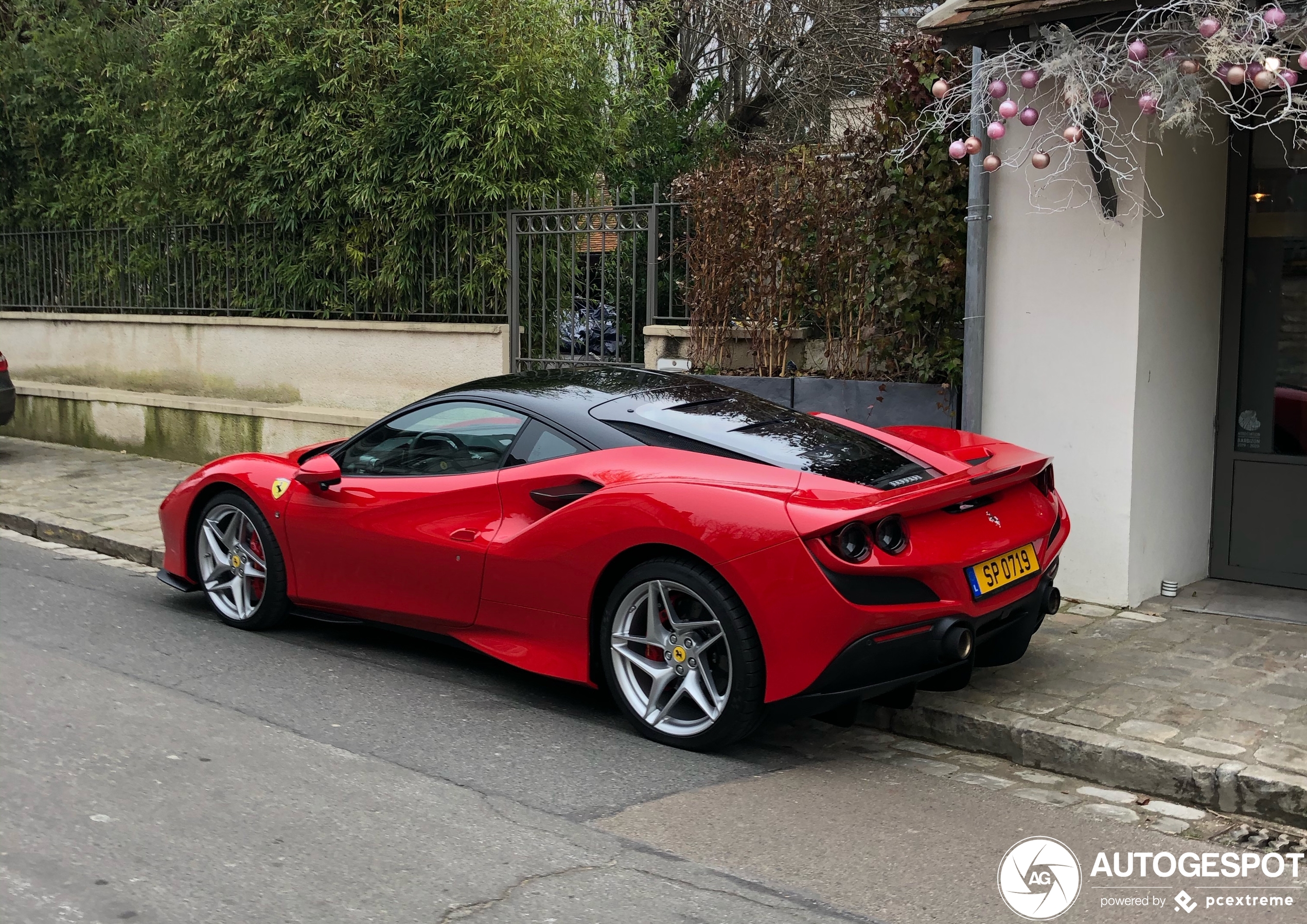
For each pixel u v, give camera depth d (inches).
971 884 132.3
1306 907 129.6
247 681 201.2
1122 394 233.8
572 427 189.3
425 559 197.9
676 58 645.9
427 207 377.1
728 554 160.1
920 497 157.6
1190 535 258.2
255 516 225.9
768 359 306.3
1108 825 151.0
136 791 151.4
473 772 162.1
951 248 262.8
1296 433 253.3
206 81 406.3
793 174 299.1
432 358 376.5
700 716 173.5
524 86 363.3
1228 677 195.8
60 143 490.6
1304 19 186.5
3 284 518.0
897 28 622.2
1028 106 234.4
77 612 244.4
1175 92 203.9
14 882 125.2
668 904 125.0
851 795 158.6
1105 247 232.7
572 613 180.1
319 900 123.3
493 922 119.6
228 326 427.5
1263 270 253.9
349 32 374.9
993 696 187.2
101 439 458.9
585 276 356.2
